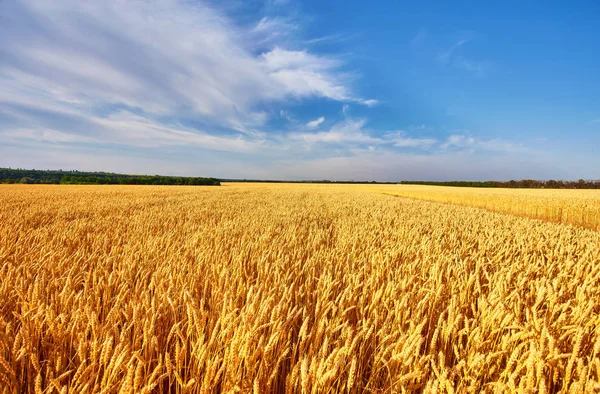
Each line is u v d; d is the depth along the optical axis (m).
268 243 5.39
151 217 9.54
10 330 2.06
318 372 1.56
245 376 1.72
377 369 1.92
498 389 1.58
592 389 1.44
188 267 3.59
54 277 2.99
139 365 1.51
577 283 3.32
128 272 3.39
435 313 2.69
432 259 4.45
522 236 6.50
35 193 25.20
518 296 2.61
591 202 17.84
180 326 2.27
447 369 1.66
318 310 2.35
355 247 5.34
